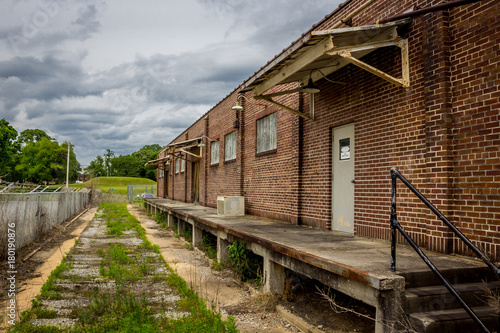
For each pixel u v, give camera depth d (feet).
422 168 17.76
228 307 18.89
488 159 14.80
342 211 24.40
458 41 16.21
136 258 30.19
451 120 16.37
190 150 68.49
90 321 15.72
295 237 21.54
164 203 67.87
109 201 125.18
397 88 19.47
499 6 14.52
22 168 225.35
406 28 18.83
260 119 38.24
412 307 11.41
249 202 40.06
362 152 22.18
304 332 15.52
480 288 12.38
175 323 15.05
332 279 14.21
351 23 23.11
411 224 18.29
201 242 36.45
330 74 25.62
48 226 40.81
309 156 28.19
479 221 15.02
